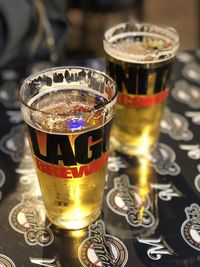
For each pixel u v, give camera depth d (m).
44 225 0.33
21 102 0.29
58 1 0.71
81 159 0.29
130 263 0.30
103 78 0.32
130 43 0.40
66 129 0.28
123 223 0.33
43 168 0.30
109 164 0.39
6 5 0.64
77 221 0.32
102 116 0.29
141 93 0.37
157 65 0.36
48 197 0.31
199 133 0.43
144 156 0.40
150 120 0.39
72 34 1.36
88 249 0.31
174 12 1.59
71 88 0.33
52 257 0.30
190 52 0.57
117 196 0.36
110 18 1.37
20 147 0.41
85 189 0.30
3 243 0.31
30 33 0.69
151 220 0.33
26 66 0.58
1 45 0.66
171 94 0.49
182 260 0.30
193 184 0.37
